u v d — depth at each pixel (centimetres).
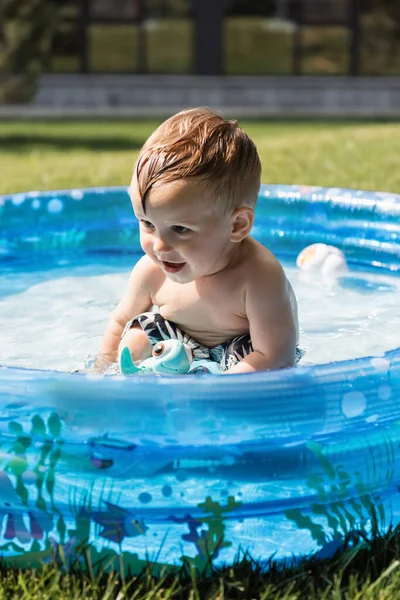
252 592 202
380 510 223
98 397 202
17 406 206
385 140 909
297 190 420
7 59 1412
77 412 204
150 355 265
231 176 239
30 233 414
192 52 1747
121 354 249
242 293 256
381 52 1767
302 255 395
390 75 1786
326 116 1560
